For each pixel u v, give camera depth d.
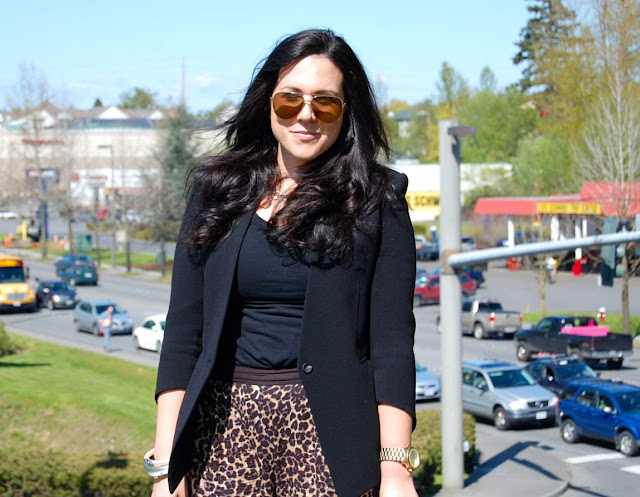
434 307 47.53
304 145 2.49
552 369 27.06
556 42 30.56
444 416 17.16
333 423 2.32
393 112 127.50
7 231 89.50
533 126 83.31
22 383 25.02
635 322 37.38
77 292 52.12
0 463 13.08
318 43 2.51
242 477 2.41
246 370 2.43
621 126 30.56
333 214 2.38
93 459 13.58
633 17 25.38
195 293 2.53
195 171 2.62
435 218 72.50
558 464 20.38
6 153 75.62
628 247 31.31
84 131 77.50
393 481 2.33
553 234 44.59
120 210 71.06
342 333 2.34
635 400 22.03
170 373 2.51
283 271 2.37
